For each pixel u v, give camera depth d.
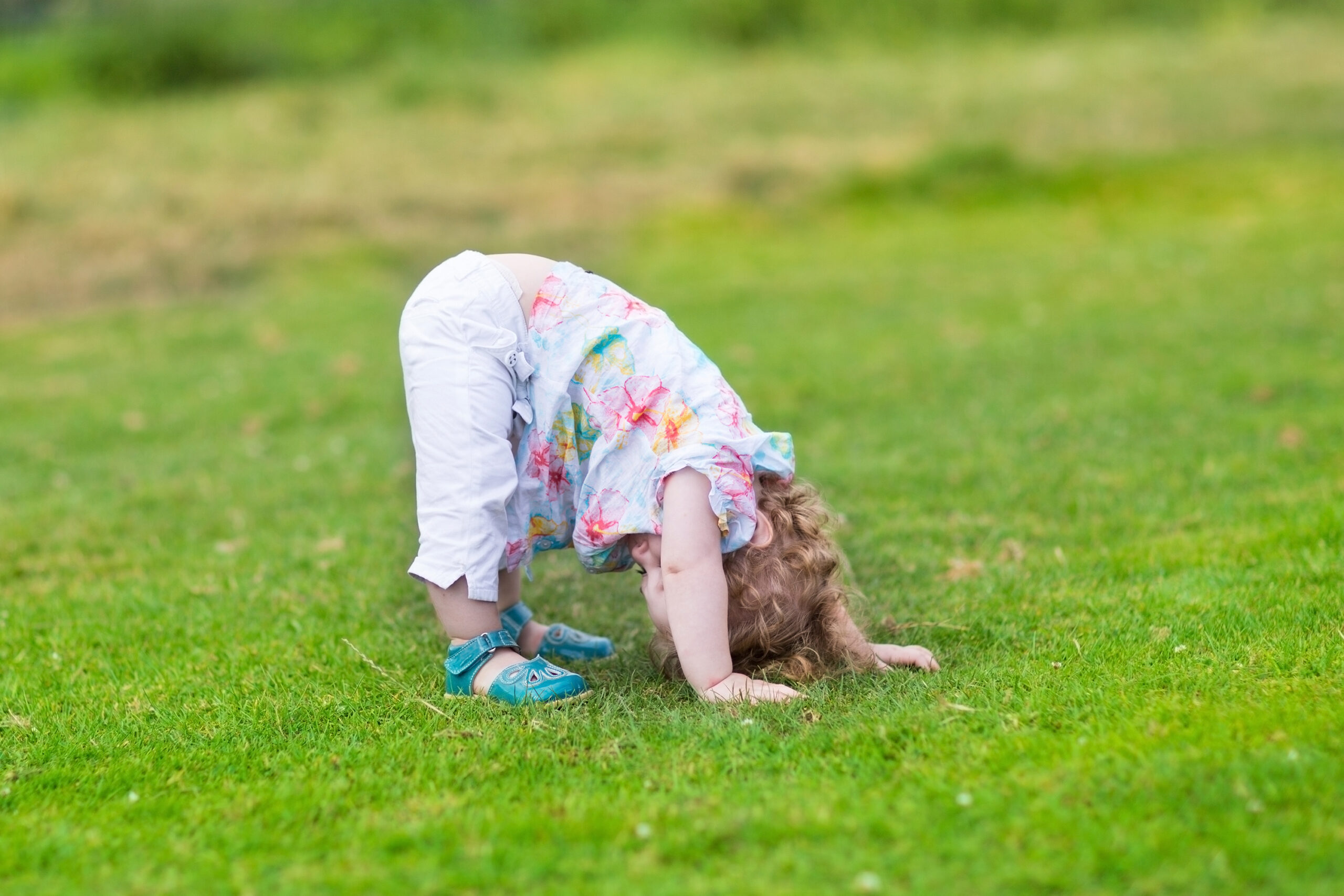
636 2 31.88
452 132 21.61
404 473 7.18
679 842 2.86
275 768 3.48
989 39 28.52
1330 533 4.89
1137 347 9.02
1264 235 13.37
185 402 9.22
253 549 5.84
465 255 3.91
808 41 29.16
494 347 3.72
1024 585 4.78
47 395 9.59
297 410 8.83
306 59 27.86
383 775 3.39
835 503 6.13
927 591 4.86
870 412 8.04
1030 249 13.94
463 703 3.82
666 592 3.65
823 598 3.84
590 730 3.58
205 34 27.09
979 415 7.65
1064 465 6.45
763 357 9.65
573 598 5.13
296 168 19.03
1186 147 18.73
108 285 13.91
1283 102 20.98
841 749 3.36
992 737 3.34
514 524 3.86
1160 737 3.20
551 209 16.98
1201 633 4.04
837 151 19.53
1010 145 19.36
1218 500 5.62
